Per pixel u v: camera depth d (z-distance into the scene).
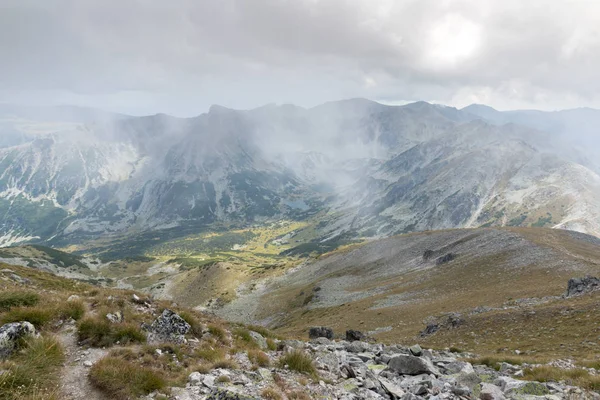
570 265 72.00
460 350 34.88
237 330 21.19
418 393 13.96
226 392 10.54
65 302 16.41
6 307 15.22
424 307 75.69
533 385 14.68
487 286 77.06
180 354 14.68
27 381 9.99
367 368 17.67
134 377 11.19
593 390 15.21
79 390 10.52
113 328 14.97
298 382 13.60
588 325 34.38
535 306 49.50
